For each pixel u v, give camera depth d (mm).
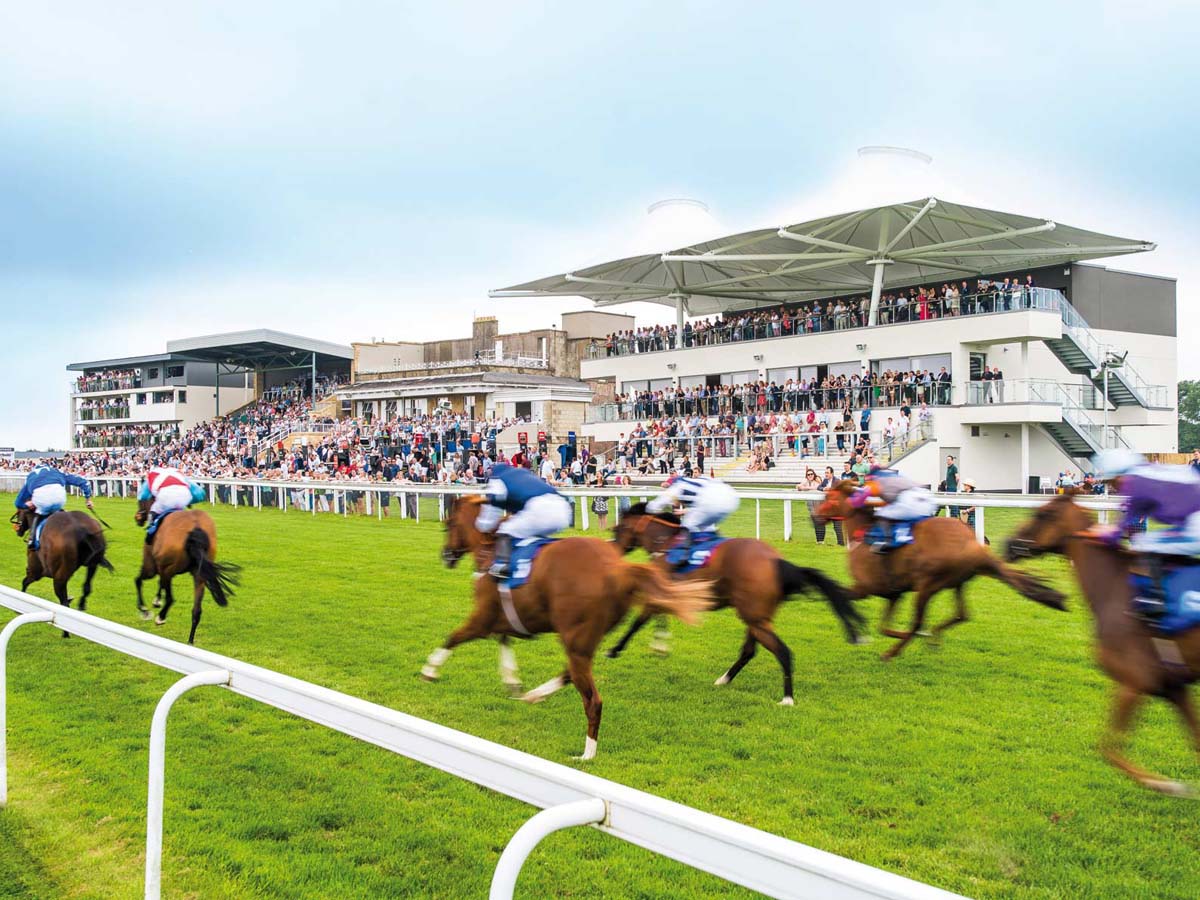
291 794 4141
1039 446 24562
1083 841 3553
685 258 27500
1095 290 27953
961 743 4652
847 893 1596
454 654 6680
